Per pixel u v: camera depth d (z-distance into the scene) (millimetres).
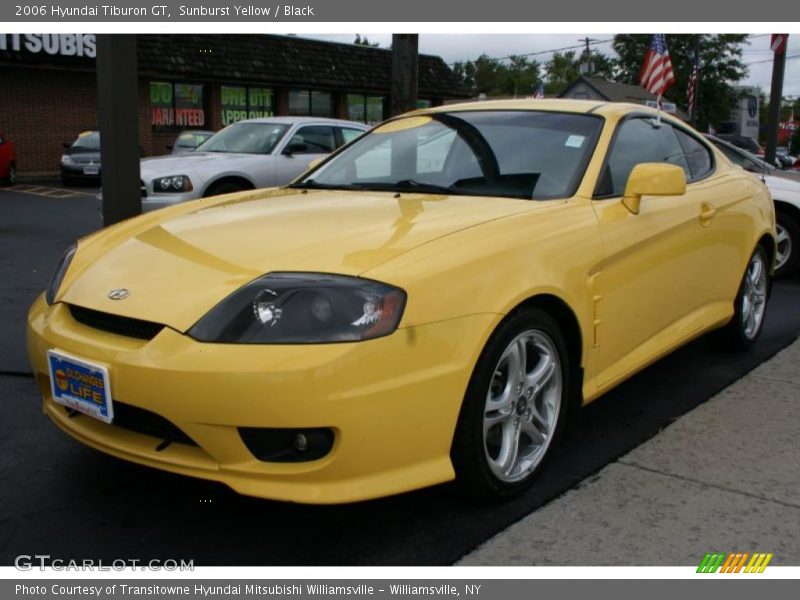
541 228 3072
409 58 6668
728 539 2779
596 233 3275
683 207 3941
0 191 17812
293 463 2473
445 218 3020
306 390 2361
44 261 7934
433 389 2562
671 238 3783
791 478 3264
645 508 2986
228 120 26547
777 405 4109
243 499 3021
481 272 2738
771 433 3734
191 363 2414
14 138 22484
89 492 3062
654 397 4219
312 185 4043
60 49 22156
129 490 3080
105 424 2760
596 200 3451
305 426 2387
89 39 22688
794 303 6559
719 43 53062
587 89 43406
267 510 2941
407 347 2496
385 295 2486
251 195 3967
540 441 3107
